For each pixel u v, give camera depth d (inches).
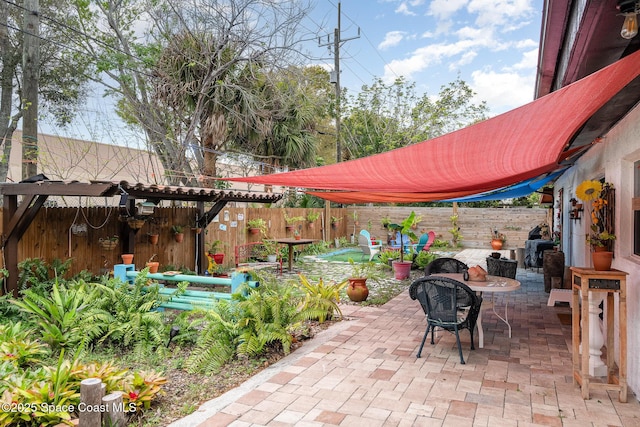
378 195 339.0
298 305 250.2
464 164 177.6
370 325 260.2
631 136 167.0
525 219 756.6
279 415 142.9
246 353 197.0
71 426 125.0
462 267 281.1
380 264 501.7
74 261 314.0
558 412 144.1
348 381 172.1
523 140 144.3
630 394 159.6
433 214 802.8
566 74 143.6
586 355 154.3
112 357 204.1
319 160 816.9
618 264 189.0
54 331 206.7
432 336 220.1
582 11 105.3
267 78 543.8
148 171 512.4
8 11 439.5
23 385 141.3
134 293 240.2
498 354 205.3
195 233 443.8
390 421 138.4
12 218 261.4
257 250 541.0
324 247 702.5
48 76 470.6
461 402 152.3
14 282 263.0
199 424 137.1
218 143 548.7
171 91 501.0
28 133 354.6
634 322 162.4
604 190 203.8
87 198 342.6
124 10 511.5
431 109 855.1
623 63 92.0
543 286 399.5
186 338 219.8
